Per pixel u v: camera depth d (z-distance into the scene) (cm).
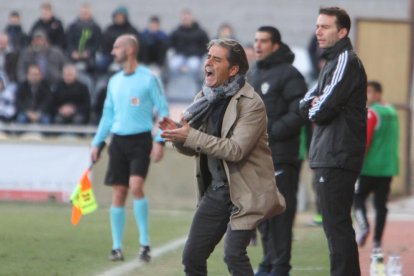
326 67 2095
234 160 1783
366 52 4553
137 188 2711
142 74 2744
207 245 1838
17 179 4181
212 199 1842
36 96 4678
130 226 3494
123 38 2756
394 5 6738
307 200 4156
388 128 3111
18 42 5459
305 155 3541
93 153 2756
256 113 1808
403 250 3031
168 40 5356
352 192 2086
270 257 2488
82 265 2620
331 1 6775
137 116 2728
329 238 2088
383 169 3083
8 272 2483
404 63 4544
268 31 2481
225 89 1817
